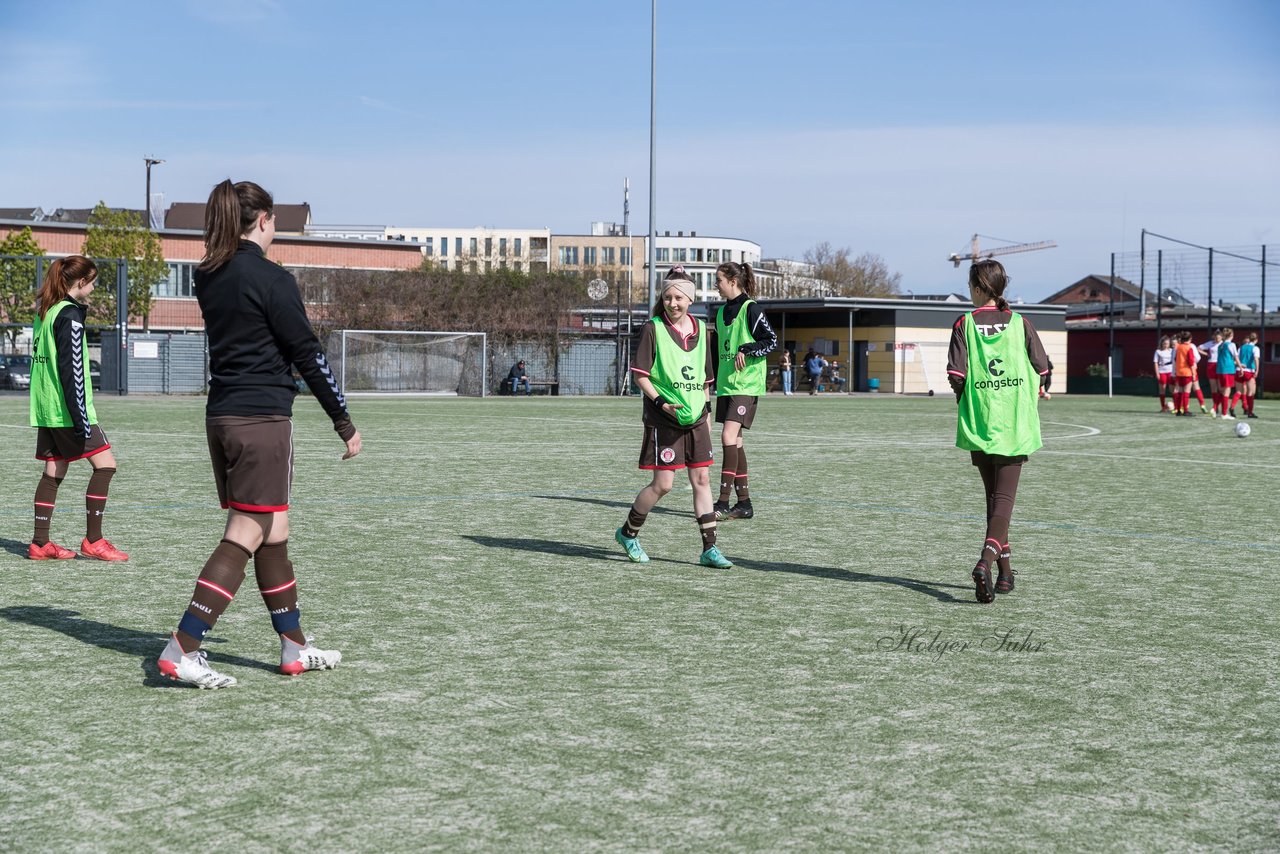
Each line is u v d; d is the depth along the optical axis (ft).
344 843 11.09
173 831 11.36
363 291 151.43
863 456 56.29
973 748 13.99
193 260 206.80
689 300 25.55
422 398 135.54
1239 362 103.35
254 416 15.75
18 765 13.12
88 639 18.89
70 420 25.31
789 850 11.03
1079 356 206.08
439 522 32.60
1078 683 16.93
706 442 25.96
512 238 527.40
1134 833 11.55
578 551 28.14
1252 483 45.44
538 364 153.58
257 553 16.55
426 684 16.47
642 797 12.30
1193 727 14.93
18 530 30.66
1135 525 33.55
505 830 11.43
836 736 14.37
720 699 15.89
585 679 16.81
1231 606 22.49
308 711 15.15
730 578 24.86
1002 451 22.94
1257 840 11.42
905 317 182.39
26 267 124.16
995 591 23.57
